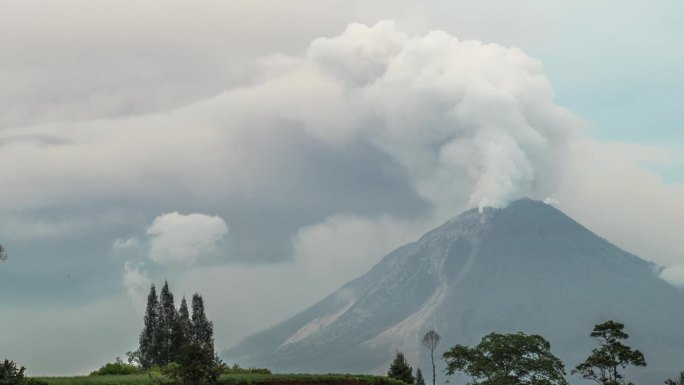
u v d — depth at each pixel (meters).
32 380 71.19
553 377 111.38
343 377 94.62
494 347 111.88
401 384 100.69
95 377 81.94
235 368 105.50
